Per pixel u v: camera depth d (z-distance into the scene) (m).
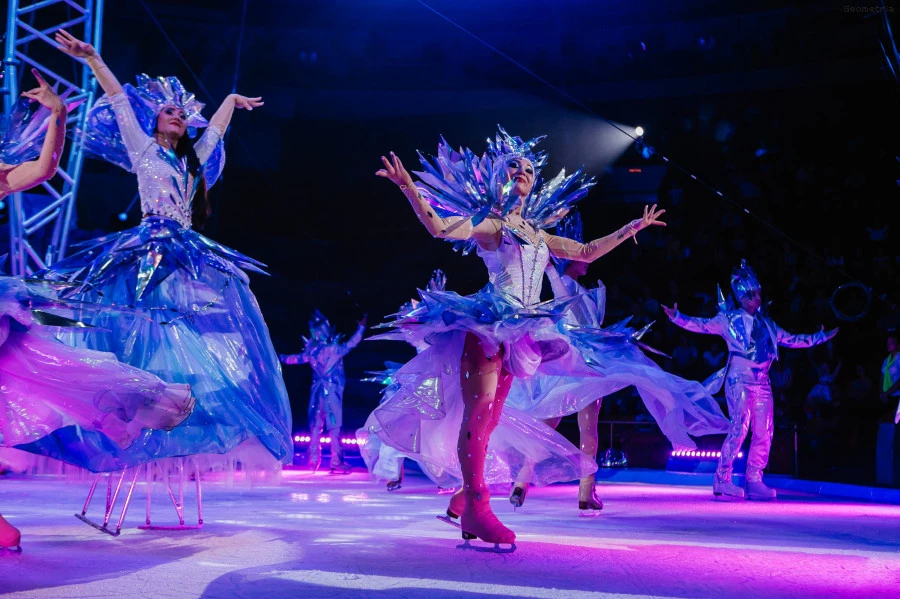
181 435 3.73
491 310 3.78
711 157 20.14
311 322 11.89
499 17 21.78
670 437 6.29
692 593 2.77
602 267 19.61
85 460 3.63
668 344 16.55
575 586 2.83
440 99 22.06
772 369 14.12
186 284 4.25
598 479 11.83
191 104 4.72
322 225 22.14
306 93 22.23
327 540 3.77
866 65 18.56
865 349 15.05
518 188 4.12
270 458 4.23
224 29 21.12
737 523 5.35
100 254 4.31
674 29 20.77
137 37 20.44
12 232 10.62
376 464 8.19
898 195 17.64
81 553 3.27
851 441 12.60
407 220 22.14
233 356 4.19
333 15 21.66
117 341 4.01
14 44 10.40
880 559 3.58
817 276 16.55
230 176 21.70
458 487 4.43
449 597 2.59
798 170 18.84
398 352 20.58
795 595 2.79
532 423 4.43
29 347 3.27
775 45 19.34
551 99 21.53
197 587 2.66
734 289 8.59
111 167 18.84
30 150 3.77
